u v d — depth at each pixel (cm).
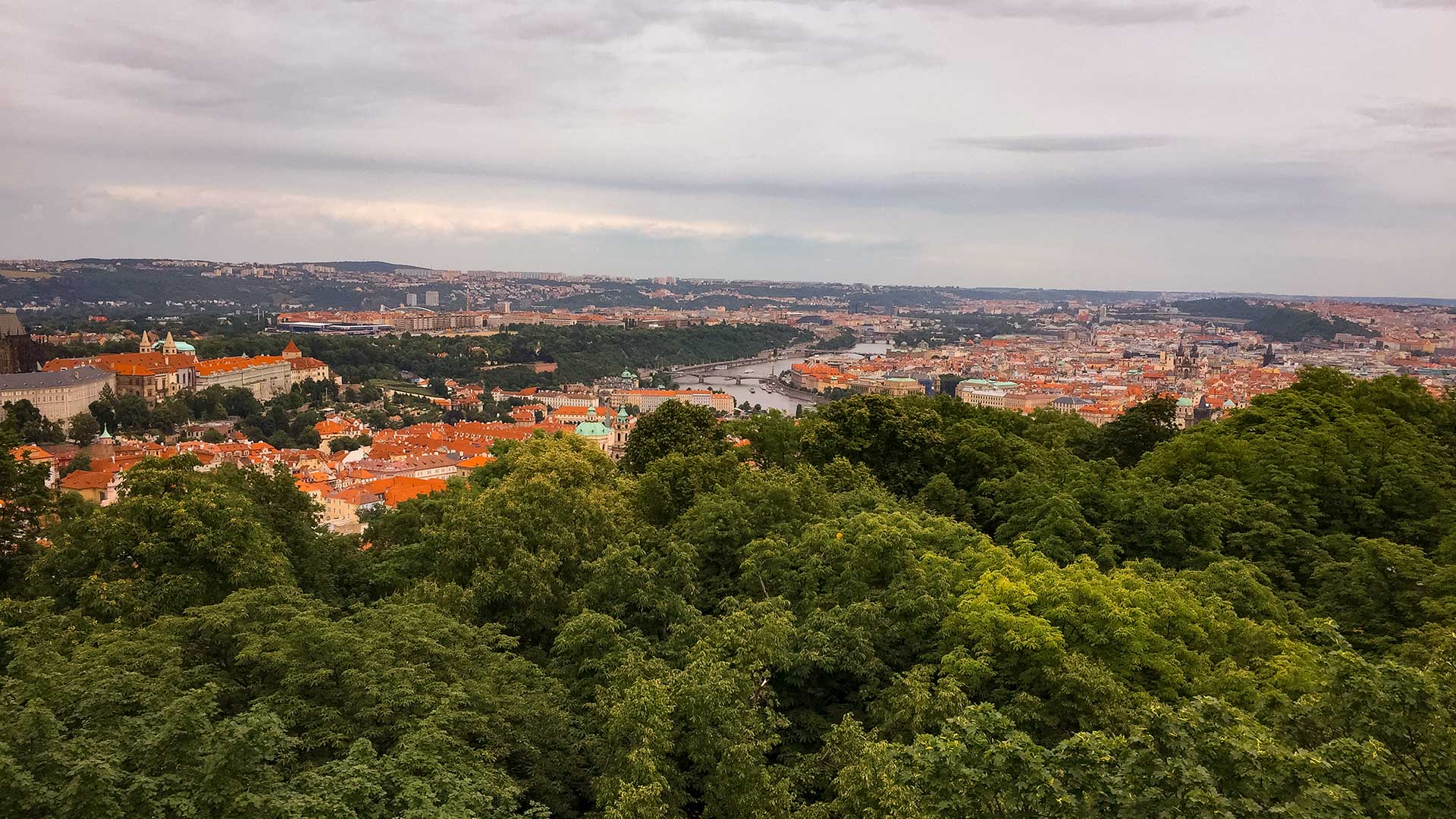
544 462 12900
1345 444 13288
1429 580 8706
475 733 6047
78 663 5700
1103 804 4434
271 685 6125
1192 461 13025
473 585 8412
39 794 4334
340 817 4519
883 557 8175
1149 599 7425
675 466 12025
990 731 4903
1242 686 6384
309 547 10238
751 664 6588
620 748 5928
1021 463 13725
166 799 4525
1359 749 4578
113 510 8475
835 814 5794
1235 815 4166
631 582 8088
